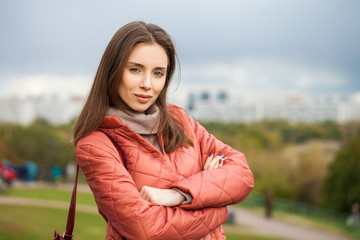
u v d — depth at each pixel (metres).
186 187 1.66
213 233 1.83
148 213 1.58
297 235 19.66
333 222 23.11
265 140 48.50
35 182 38.31
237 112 86.88
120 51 1.65
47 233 13.40
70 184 37.84
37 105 81.75
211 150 1.98
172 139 1.79
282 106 84.19
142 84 1.67
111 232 1.73
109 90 1.71
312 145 46.00
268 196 25.20
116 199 1.61
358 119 50.47
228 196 1.72
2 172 28.64
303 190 41.44
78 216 17.50
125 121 1.72
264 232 19.39
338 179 35.59
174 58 1.79
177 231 1.61
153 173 1.70
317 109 80.19
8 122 59.88
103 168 1.65
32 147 56.19
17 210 17.42
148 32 1.68
